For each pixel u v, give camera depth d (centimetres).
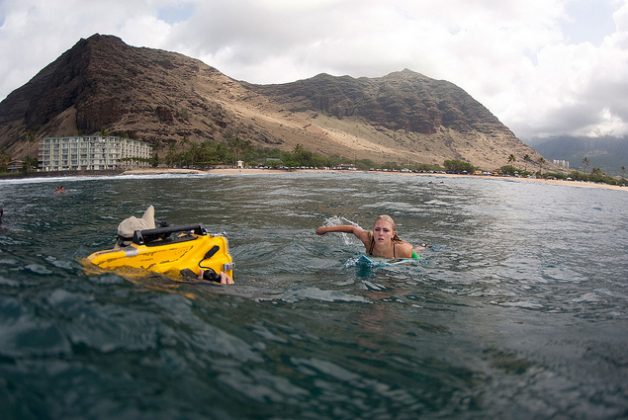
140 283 424
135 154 17062
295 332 349
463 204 1936
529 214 1594
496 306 469
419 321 405
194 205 1549
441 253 766
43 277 436
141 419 196
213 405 218
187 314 349
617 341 365
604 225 1321
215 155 12756
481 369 299
